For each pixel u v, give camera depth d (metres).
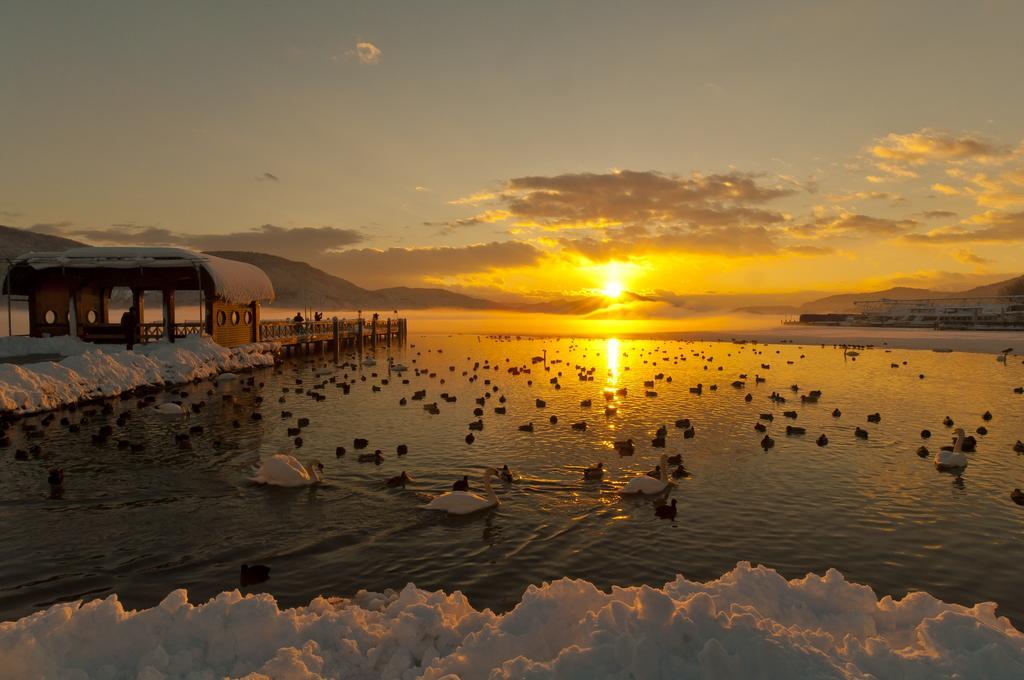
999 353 69.81
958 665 6.63
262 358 52.06
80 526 14.82
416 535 14.30
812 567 12.51
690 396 36.78
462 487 17.20
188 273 49.34
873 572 12.28
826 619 8.03
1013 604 10.94
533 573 12.24
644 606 7.07
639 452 22.33
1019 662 6.61
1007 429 27.08
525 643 7.45
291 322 67.75
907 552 13.27
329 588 11.60
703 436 25.22
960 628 7.20
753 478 19.02
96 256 47.47
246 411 30.72
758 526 14.88
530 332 131.25
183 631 7.81
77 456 21.41
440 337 111.12
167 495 17.17
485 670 7.14
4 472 19.34
